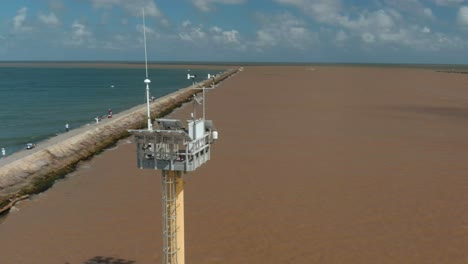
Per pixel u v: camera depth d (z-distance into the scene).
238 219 26.89
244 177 34.78
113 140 50.47
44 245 23.58
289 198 30.30
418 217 27.20
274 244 23.80
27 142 56.66
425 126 57.84
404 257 22.44
